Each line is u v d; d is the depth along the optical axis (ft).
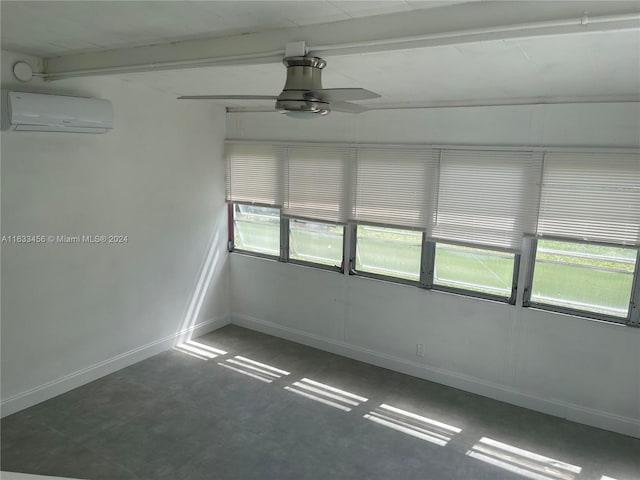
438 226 13.87
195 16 7.87
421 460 11.24
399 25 7.32
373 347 16.06
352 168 15.07
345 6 7.04
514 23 6.52
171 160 15.84
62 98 11.80
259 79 12.21
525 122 12.30
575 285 12.58
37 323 12.80
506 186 12.70
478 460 11.28
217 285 18.65
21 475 2.96
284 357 16.53
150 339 16.16
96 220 13.83
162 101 15.19
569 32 6.37
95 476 10.37
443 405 13.64
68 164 12.89
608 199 11.50
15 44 10.46
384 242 15.33
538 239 12.73
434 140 13.65
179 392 13.99
